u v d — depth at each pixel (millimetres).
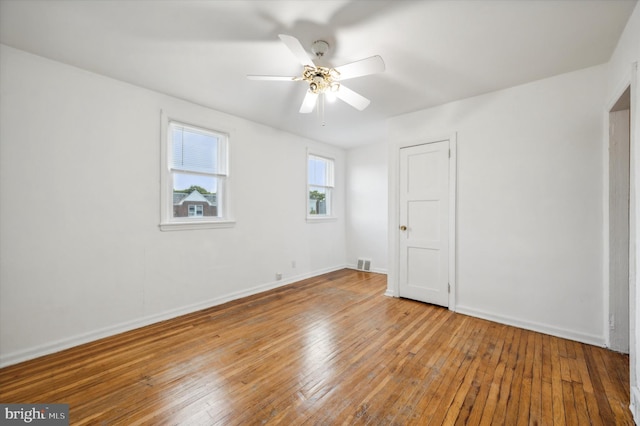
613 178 2254
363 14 1751
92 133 2477
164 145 2932
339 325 2752
